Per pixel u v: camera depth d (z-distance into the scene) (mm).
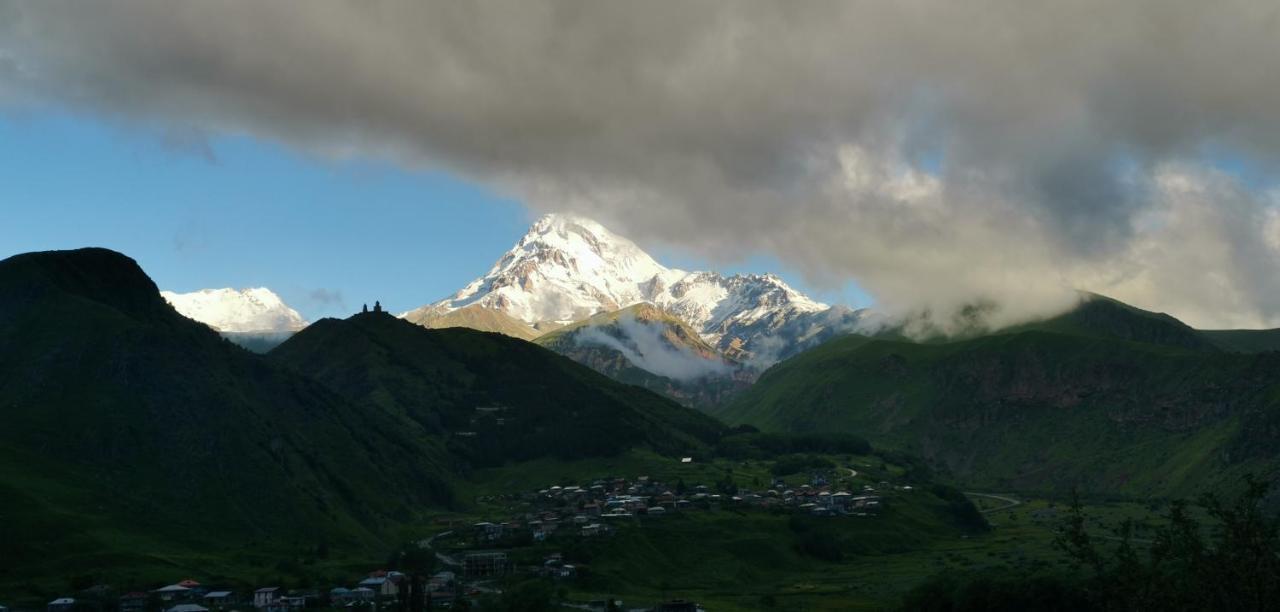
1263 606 88062
